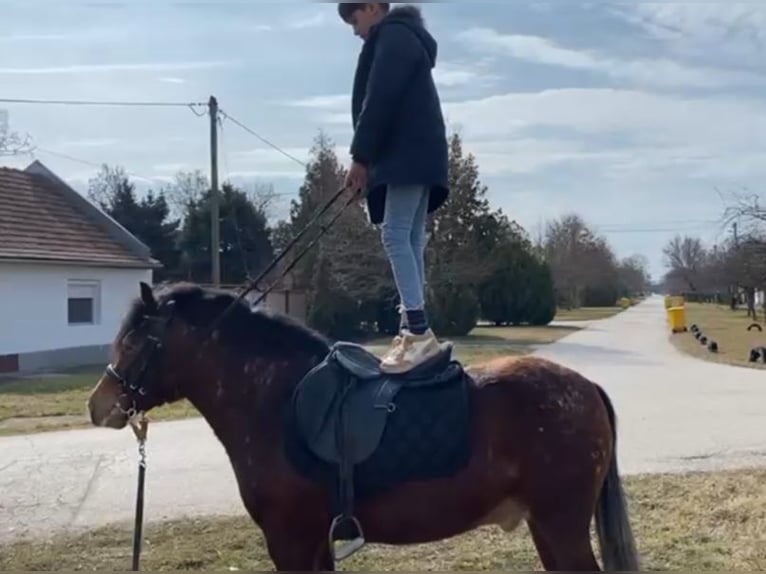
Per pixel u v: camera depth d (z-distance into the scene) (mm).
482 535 6586
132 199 46562
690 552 6121
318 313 31875
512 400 3861
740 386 16578
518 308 42062
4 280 21250
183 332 4176
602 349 26703
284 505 3881
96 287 24484
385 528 3852
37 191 25469
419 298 4055
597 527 4047
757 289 39719
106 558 6277
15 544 6684
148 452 10383
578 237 79812
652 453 9984
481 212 36469
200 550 6395
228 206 42562
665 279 127688
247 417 4043
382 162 3998
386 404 3840
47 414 13555
